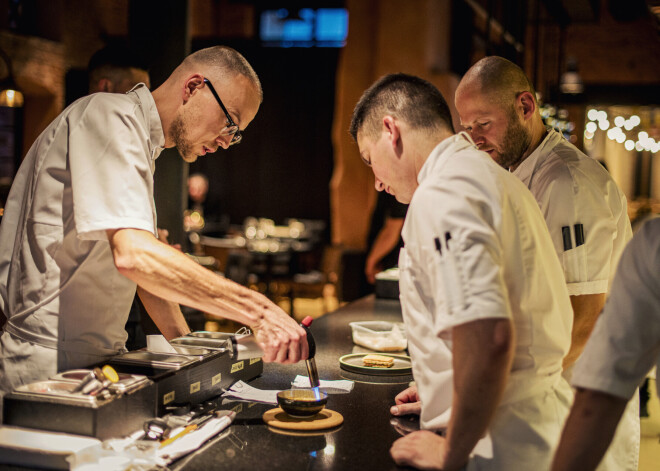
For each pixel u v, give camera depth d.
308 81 12.16
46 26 8.39
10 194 1.83
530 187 2.16
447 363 1.42
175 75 1.86
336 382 2.03
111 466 1.28
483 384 1.24
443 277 1.29
